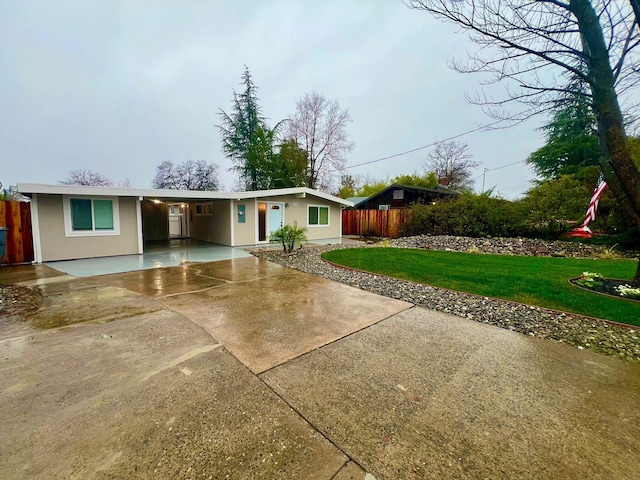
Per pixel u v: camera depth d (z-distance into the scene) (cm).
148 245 1159
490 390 223
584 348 296
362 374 244
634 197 428
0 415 185
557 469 151
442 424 185
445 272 624
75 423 180
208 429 177
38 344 289
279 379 234
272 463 153
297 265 742
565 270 635
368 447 165
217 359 264
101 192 792
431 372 249
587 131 562
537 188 1142
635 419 192
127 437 169
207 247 1095
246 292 493
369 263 738
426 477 146
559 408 202
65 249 795
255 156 2073
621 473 149
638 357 277
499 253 948
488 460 157
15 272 643
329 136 2434
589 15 379
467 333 332
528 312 394
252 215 1176
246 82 2153
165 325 343
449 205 1330
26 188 688
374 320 371
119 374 236
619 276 560
